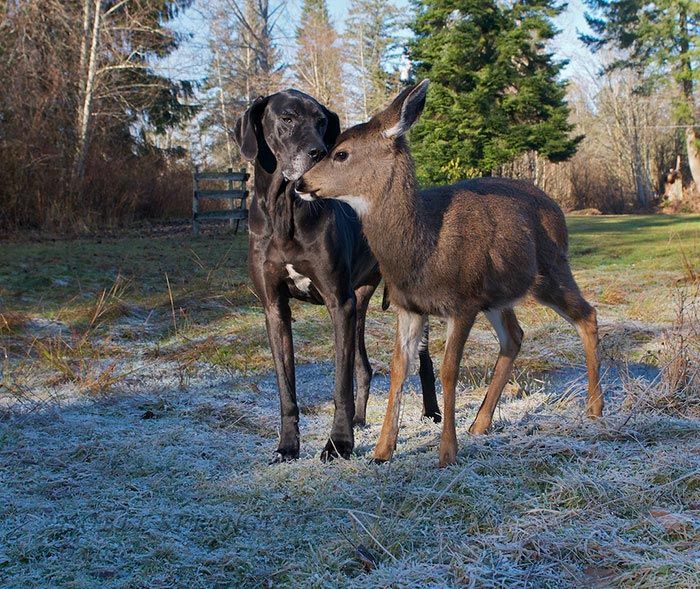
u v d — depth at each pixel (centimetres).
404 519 387
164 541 375
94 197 2184
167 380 698
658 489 399
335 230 506
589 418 520
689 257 1465
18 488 444
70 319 905
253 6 3525
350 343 514
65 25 2284
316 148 488
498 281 491
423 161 3544
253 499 423
